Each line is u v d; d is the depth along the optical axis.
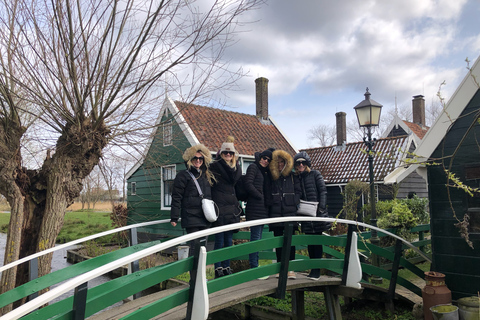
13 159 4.57
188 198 4.23
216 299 3.68
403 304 5.84
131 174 13.23
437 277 4.85
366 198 13.48
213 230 3.12
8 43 4.02
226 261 4.68
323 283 4.59
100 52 4.09
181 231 11.00
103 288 2.78
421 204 10.05
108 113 4.45
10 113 4.55
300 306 5.62
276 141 13.89
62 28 3.99
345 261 4.65
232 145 4.50
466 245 5.06
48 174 4.73
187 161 4.38
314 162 17.11
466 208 5.06
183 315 3.45
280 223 4.55
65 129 4.55
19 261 3.33
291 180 4.73
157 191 12.16
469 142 5.03
